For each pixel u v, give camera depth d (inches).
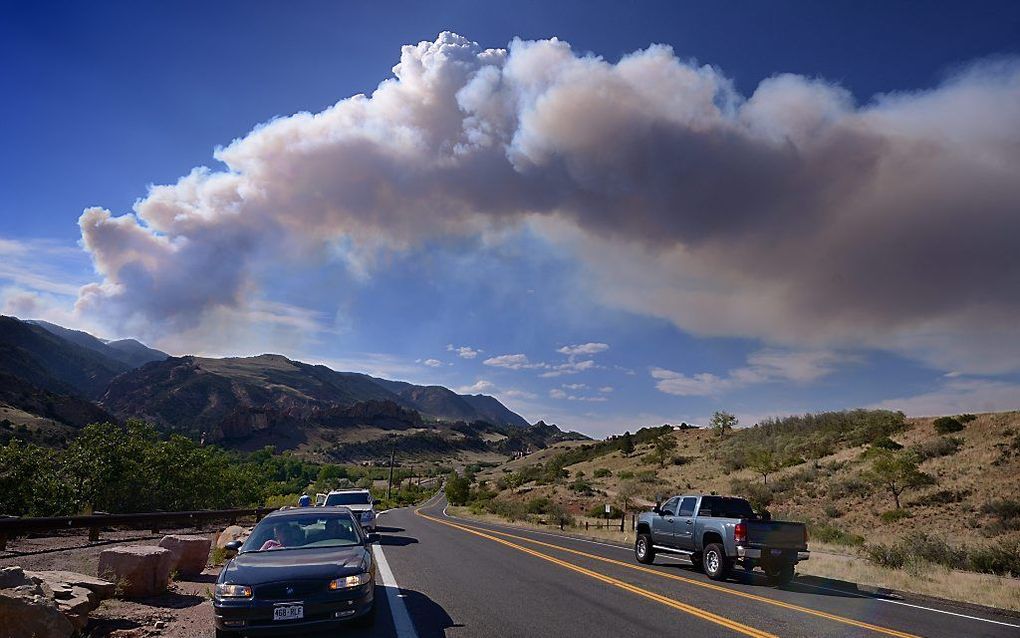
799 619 365.1
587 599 417.1
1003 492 1376.7
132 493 1183.6
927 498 1455.5
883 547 759.1
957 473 1579.7
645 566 646.5
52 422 4387.3
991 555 719.7
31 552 569.0
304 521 365.7
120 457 1159.6
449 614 361.1
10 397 5221.5
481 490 4128.9
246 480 1734.7
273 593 281.0
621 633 316.8
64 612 281.6
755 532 550.3
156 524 808.3
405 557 670.5
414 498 4630.9
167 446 1302.9
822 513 1568.7
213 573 525.0
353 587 291.9
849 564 727.7
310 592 283.6
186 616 350.9
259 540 348.2
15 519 547.2
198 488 1366.9
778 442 3058.6
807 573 637.3
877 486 1637.6
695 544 605.3
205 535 878.4
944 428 2132.1
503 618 350.3
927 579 591.2
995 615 408.2
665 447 3939.5
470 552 733.3
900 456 1667.1
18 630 244.2
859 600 453.1
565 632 317.1
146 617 339.6
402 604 392.2
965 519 1282.0
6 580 263.0
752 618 363.6
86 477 1105.4
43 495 995.9
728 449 3417.8
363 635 309.0
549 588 464.1
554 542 931.3
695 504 627.2
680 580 537.0
